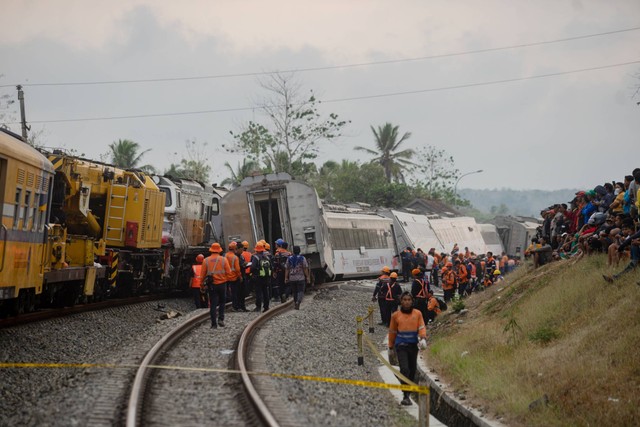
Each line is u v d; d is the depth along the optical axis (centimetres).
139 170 4078
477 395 2092
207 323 3038
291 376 2056
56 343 2520
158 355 2248
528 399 1900
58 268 2948
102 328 2953
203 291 3866
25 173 2427
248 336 2670
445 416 2103
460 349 2669
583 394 1841
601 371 1928
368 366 2670
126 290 4056
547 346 2352
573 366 2019
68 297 3316
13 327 2542
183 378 1942
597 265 2848
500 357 2403
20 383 1930
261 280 3525
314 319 3472
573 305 2592
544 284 3106
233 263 3222
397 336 2084
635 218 2766
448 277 4381
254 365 2181
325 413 1742
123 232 3812
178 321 3045
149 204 3991
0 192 2242
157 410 1608
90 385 1812
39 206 2597
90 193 3634
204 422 1541
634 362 1909
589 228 3117
